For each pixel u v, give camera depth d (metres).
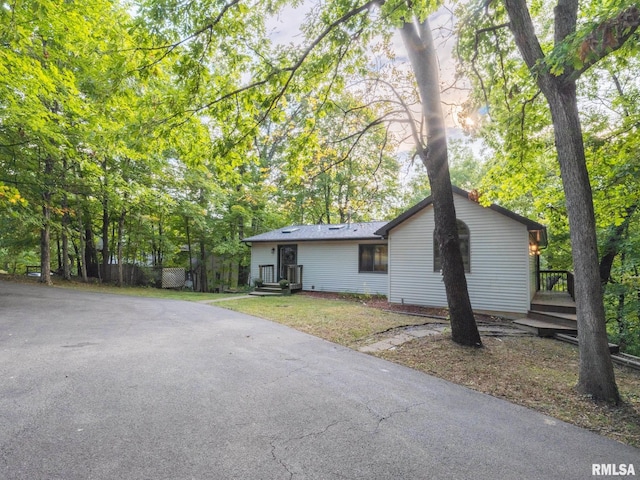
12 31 6.58
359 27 5.50
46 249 14.56
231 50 5.71
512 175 8.94
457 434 3.08
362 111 7.96
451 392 4.16
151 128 5.84
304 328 7.52
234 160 6.57
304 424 3.13
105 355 4.93
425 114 6.69
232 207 19.28
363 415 3.38
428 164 6.75
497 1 5.54
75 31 7.42
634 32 3.12
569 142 4.29
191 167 6.74
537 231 10.44
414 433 3.06
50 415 3.06
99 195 15.28
